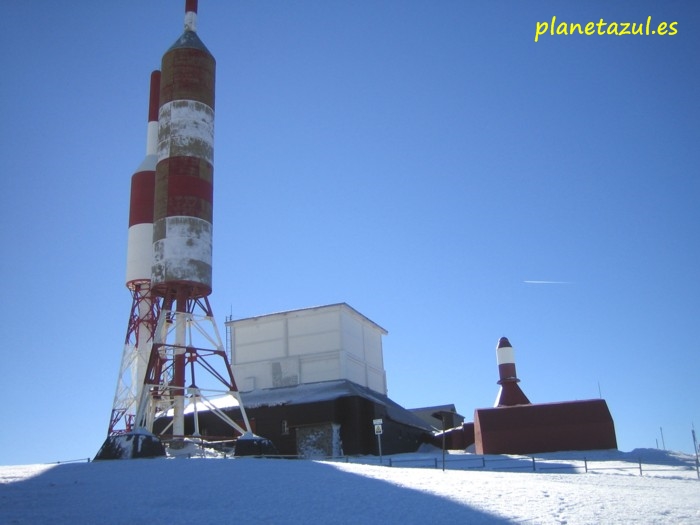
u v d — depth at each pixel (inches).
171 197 2226.9
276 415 2637.8
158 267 2187.5
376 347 3297.2
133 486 1209.4
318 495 1080.2
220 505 1005.8
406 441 2994.6
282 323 2967.5
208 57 2404.0
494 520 896.3
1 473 1486.2
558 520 900.0
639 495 1159.6
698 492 1257.4
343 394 2640.3
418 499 1047.0
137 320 2687.0
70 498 1090.1
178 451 2046.0
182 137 2278.5
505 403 3567.9
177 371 2155.5
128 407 2517.2
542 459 2388.0
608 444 2701.8
